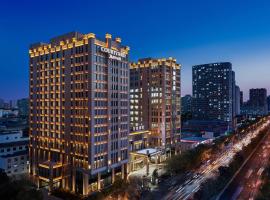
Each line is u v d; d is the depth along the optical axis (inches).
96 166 4726.9
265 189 3932.1
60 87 5196.9
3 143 6304.1
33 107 5807.1
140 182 5064.0
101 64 4854.8
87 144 4675.2
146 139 7268.7
